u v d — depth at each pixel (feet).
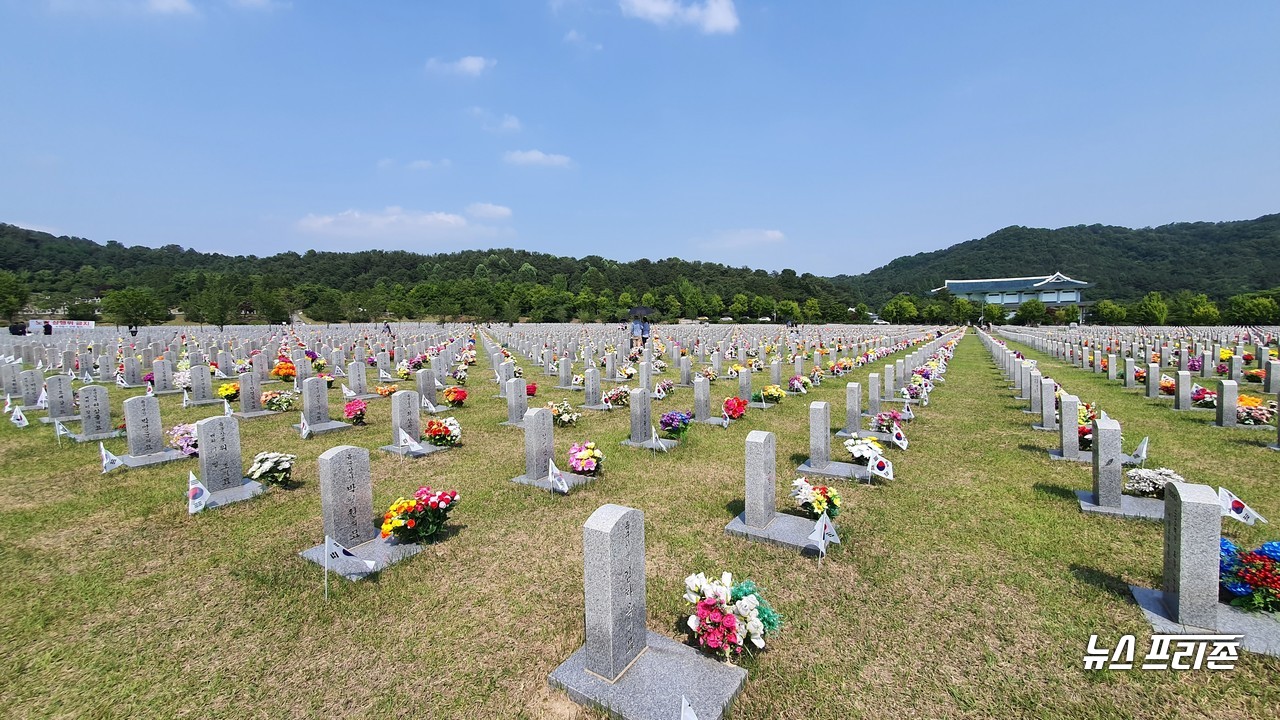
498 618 18.38
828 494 24.50
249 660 16.44
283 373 66.18
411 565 21.99
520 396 46.80
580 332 179.93
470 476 33.01
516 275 422.00
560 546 23.56
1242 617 16.93
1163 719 13.78
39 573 21.56
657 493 29.84
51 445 39.83
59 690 15.30
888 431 40.50
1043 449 37.35
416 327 229.45
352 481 23.03
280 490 30.48
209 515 27.04
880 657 16.20
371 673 15.83
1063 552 22.16
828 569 21.20
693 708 13.85
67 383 49.26
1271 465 32.86
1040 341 129.08
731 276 431.84
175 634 17.70
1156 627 16.94
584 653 15.78
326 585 19.58
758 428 45.11
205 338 124.67
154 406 36.24
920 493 29.14
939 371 76.48
